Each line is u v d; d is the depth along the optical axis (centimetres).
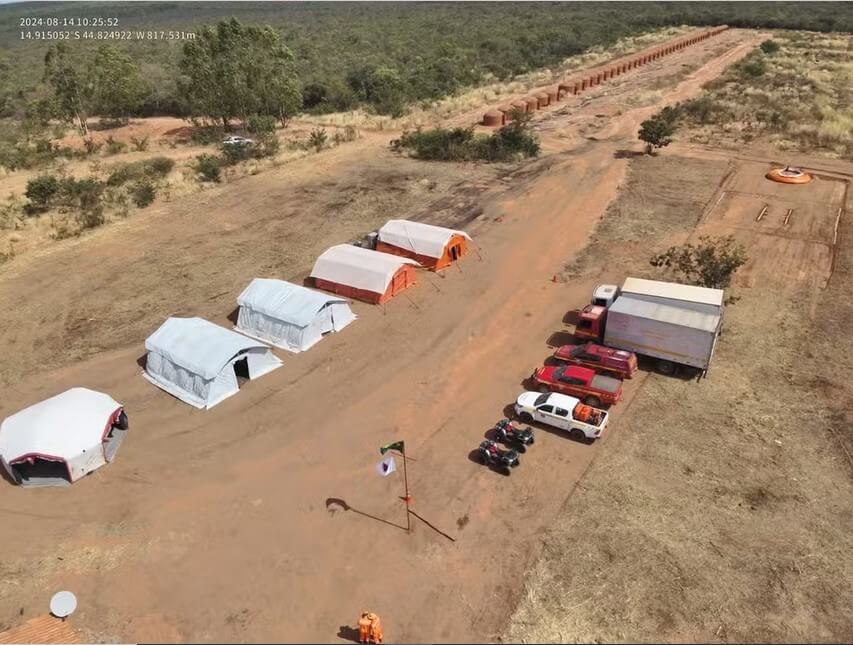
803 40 12056
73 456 2258
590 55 11250
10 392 2803
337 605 1819
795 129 5994
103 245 4244
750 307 3241
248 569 1939
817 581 1839
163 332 2881
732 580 1847
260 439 2477
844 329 3025
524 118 6562
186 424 2566
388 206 4809
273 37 7225
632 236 4109
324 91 8694
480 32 14662
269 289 3216
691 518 2050
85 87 7469
